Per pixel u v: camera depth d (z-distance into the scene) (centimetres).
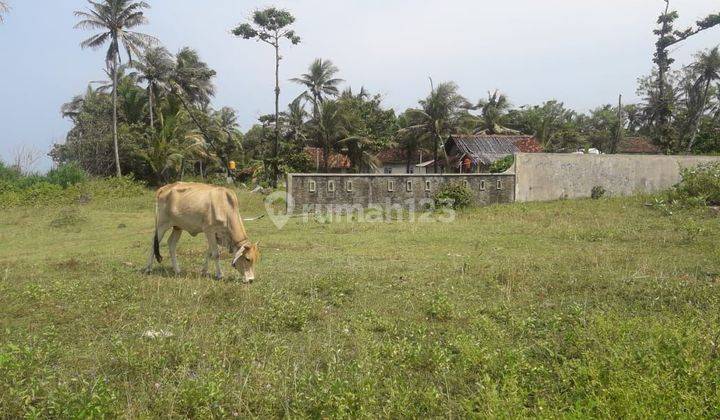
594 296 766
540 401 423
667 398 408
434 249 1212
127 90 4019
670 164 2486
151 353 538
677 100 4616
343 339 606
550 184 2303
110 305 716
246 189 3409
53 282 855
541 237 1337
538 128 4706
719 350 510
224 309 727
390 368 516
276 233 1514
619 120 4234
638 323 590
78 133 3941
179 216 939
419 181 2103
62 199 2489
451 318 684
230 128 5375
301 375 493
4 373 457
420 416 434
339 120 3934
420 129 4009
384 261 1074
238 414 439
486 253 1145
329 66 4128
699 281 814
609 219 1605
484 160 3438
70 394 433
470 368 507
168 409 436
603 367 472
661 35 3997
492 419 390
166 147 3572
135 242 1379
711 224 1396
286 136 4056
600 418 397
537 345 575
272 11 3238
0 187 2758
